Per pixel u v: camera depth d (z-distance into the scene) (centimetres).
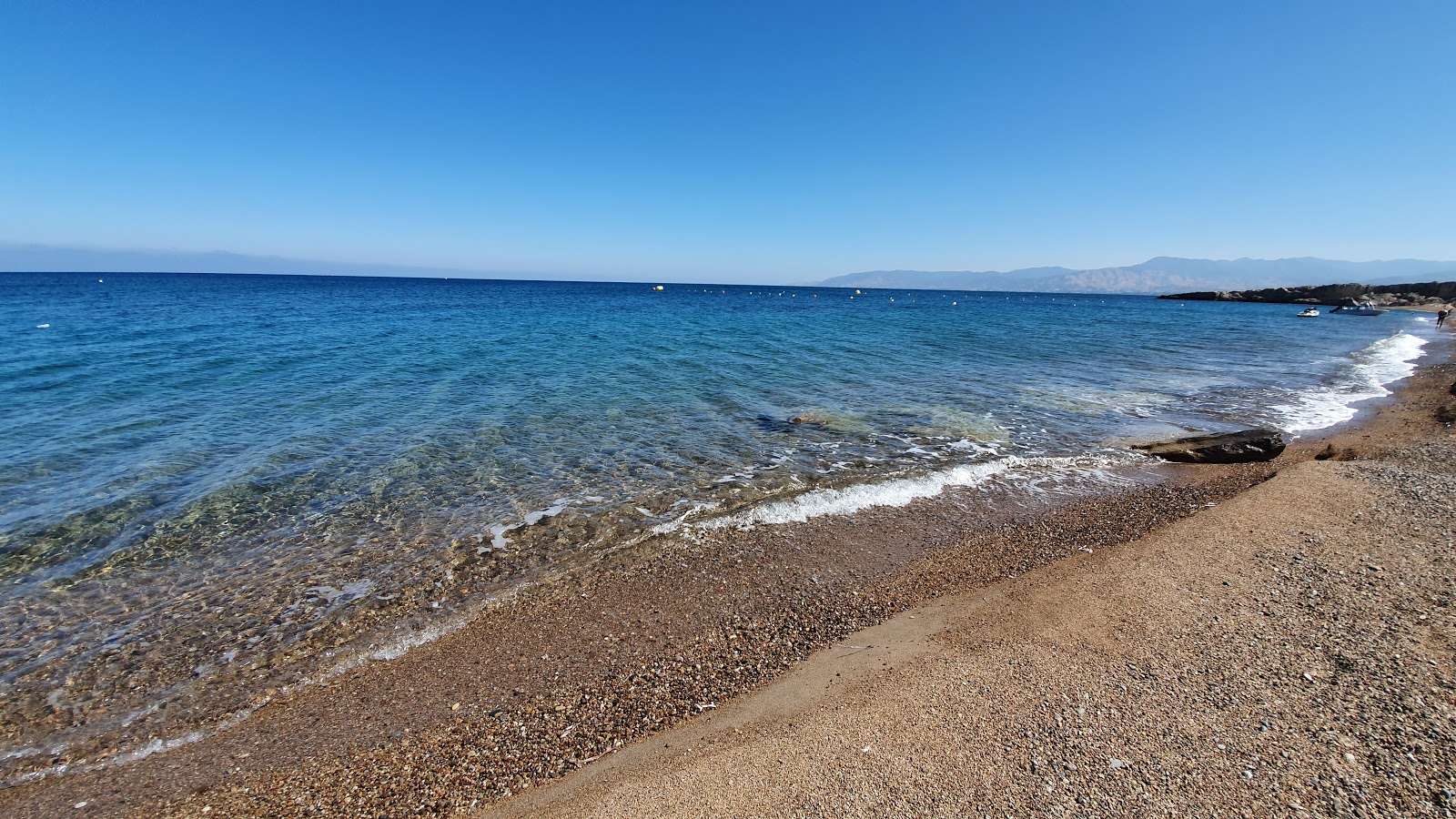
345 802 420
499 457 1141
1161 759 408
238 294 7156
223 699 528
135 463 1052
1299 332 4309
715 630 627
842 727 465
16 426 1246
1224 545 769
